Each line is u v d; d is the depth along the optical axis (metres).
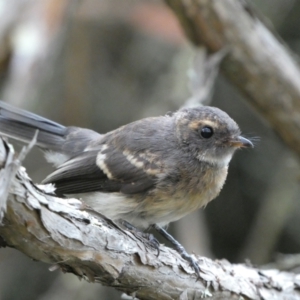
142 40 15.61
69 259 5.82
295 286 7.93
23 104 10.80
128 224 8.96
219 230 16.05
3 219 5.25
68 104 13.38
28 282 14.91
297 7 15.83
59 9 9.39
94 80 15.47
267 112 11.49
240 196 15.91
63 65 13.98
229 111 15.69
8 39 9.20
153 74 15.52
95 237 5.90
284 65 11.16
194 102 10.27
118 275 6.20
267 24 11.38
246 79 11.26
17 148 13.84
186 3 10.74
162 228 9.14
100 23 14.62
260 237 13.77
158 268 6.71
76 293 12.73
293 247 15.48
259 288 7.71
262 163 15.76
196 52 11.13
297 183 12.90
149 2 12.48
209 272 7.28
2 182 4.80
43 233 5.50
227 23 10.87
